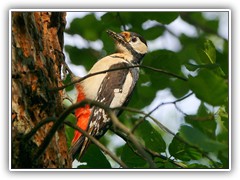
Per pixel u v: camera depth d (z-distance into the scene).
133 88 12.92
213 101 8.24
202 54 9.55
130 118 13.19
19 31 8.70
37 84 8.62
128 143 9.75
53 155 8.55
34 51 8.82
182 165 9.55
